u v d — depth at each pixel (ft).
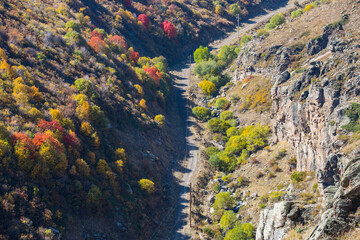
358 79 183.93
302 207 89.20
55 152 194.08
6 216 156.25
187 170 287.07
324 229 69.51
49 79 261.65
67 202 188.03
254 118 325.21
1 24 283.38
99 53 342.64
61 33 337.31
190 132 349.20
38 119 211.61
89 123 244.22
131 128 291.99
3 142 178.19
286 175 227.40
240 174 262.47
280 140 263.29
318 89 196.44
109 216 202.59
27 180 177.47
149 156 279.28
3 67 233.55
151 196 241.35
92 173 216.33
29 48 276.82
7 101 209.26
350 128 165.07
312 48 303.27
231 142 302.25
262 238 99.40
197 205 246.68
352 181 67.97
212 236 214.07
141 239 206.90
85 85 272.72
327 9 353.51
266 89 338.13
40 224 165.07
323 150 179.42
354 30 282.36
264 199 212.84
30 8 353.10
